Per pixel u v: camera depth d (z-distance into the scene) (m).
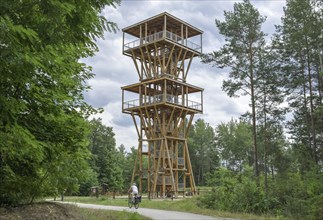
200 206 27.98
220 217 20.25
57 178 14.61
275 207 25.67
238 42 33.53
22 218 11.95
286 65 34.84
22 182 13.07
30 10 7.90
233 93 33.31
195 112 44.91
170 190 42.12
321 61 31.50
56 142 11.39
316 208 21.75
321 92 35.59
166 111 44.09
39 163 12.22
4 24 6.55
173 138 42.69
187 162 44.94
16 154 9.34
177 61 44.38
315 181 26.23
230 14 33.81
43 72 10.55
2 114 7.62
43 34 7.92
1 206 13.04
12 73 7.65
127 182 86.88
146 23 44.16
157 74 43.59
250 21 32.78
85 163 15.05
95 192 47.47
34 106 9.98
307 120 35.84
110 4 9.41
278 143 34.41
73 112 13.38
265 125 34.16
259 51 32.97
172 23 44.97
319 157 34.69
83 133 13.37
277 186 27.92
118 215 16.75
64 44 8.87
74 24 8.53
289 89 35.25
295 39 32.84
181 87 43.91
